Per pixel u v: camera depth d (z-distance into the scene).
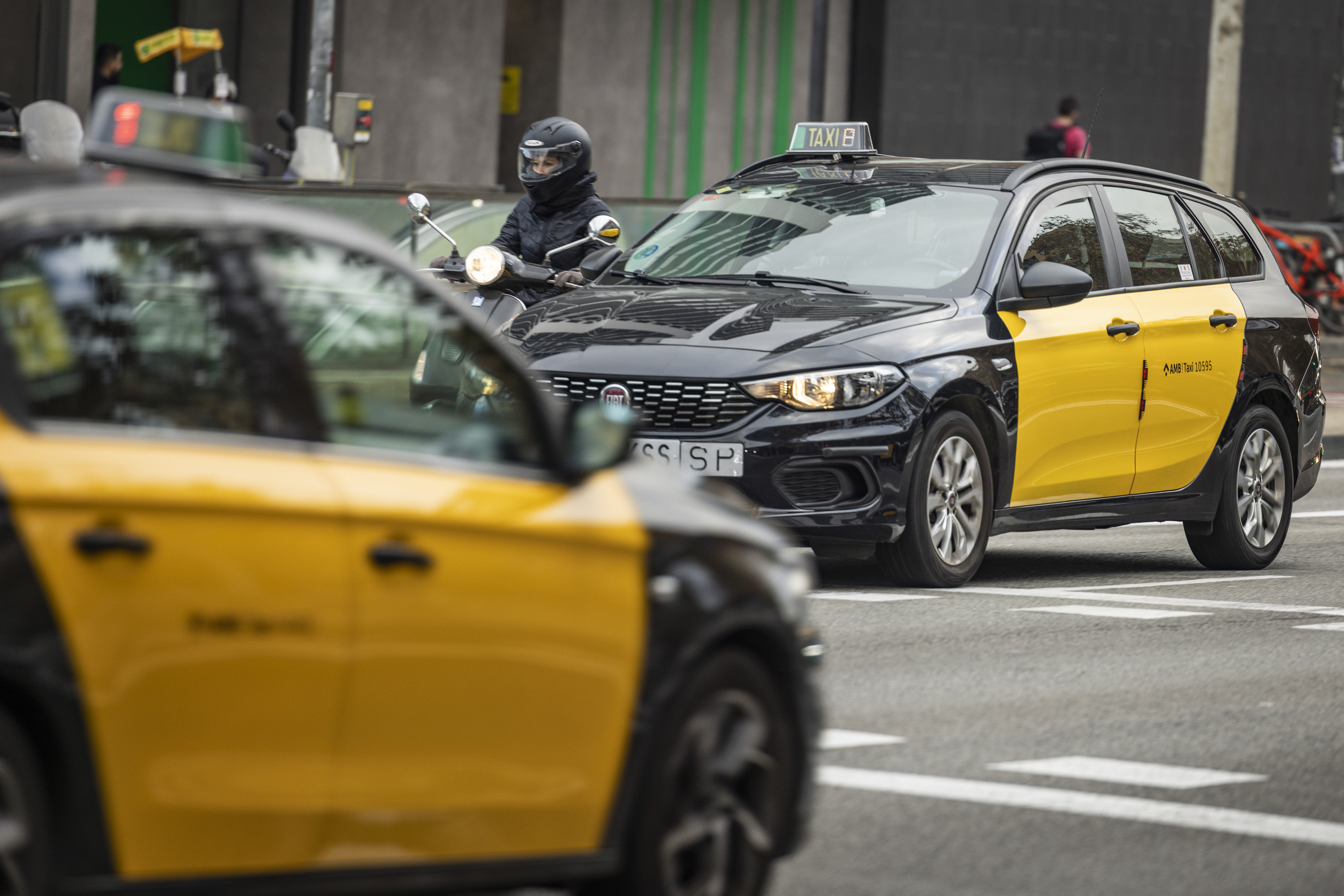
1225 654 23.75
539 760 11.34
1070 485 28.34
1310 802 17.05
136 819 9.73
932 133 80.31
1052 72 82.69
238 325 10.45
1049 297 27.83
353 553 10.40
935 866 14.78
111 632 9.55
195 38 61.81
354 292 11.13
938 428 26.27
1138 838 15.73
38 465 9.42
